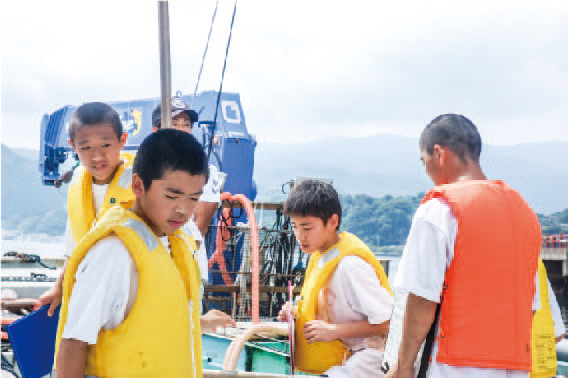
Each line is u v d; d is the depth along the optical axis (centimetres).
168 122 274
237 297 458
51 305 236
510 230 212
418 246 211
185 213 175
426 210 215
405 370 212
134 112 704
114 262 165
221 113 637
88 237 168
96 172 248
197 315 187
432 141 234
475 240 207
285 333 334
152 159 170
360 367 274
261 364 347
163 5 272
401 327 227
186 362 176
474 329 205
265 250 481
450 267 210
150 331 167
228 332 392
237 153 631
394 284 214
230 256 478
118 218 172
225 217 481
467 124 234
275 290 456
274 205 484
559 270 2909
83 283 163
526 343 212
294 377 262
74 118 247
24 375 229
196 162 172
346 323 281
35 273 567
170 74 274
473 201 211
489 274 207
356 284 279
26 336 230
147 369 166
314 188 293
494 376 206
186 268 185
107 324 169
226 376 258
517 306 210
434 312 211
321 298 290
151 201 173
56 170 791
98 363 169
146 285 167
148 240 170
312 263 301
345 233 303
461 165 230
